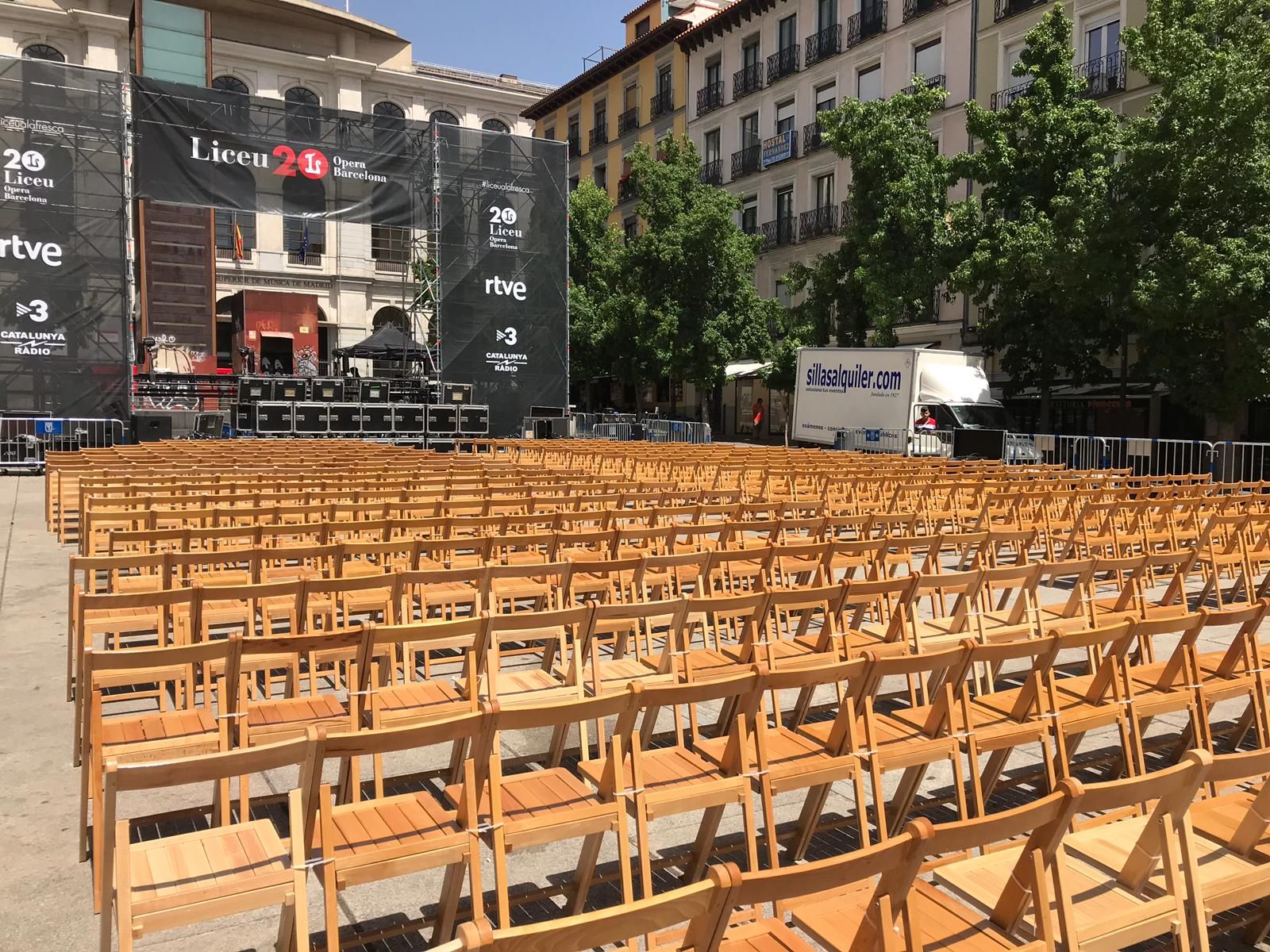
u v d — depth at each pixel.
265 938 3.23
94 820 3.30
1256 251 17.73
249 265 42.81
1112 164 21.78
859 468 13.17
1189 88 18.23
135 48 31.81
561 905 3.52
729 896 1.99
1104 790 2.51
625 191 48.34
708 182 43.47
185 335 35.66
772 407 40.41
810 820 3.83
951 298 26.08
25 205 21.39
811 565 7.44
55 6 40.72
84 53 41.28
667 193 34.47
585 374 38.75
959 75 31.95
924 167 26.75
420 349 31.23
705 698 3.31
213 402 27.98
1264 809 3.07
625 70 48.25
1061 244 20.66
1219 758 2.76
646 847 3.21
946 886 2.91
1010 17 29.95
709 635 6.75
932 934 2.62
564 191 27.98
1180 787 2.72
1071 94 23.53
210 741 3.65
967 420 22.55
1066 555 9.21
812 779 3.54
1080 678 4.86
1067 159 23.17
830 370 26.00
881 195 27.27
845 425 25.33
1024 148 23.69
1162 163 19.09
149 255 34.97
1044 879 2.49
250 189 24.23
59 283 21.69
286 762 2.68
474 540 6.24
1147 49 19.80
